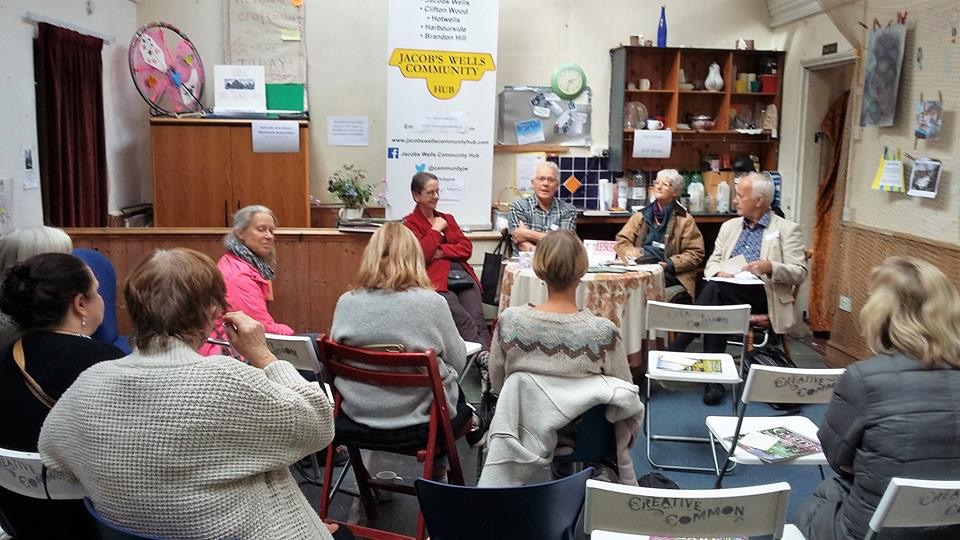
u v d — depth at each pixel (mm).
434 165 5566
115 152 5395
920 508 1736
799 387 2510
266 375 1614
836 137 5859
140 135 5812
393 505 3129
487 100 5543
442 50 5441
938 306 1964
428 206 4867
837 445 2031
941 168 4160
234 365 1477
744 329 3545
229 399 1432
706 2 6199
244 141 5320
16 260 2619
